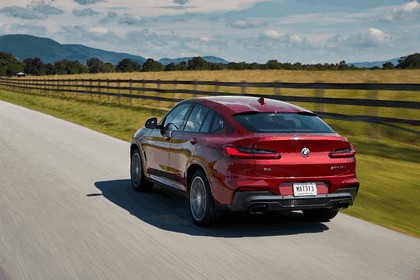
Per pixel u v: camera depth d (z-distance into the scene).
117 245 5.29
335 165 5.71
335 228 6.14
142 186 8.05
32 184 8.56
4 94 52.06
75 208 6.93
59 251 5.07
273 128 5.75
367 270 4.59
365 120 13.51
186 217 6.59
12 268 4.59
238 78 46.88
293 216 6.74
